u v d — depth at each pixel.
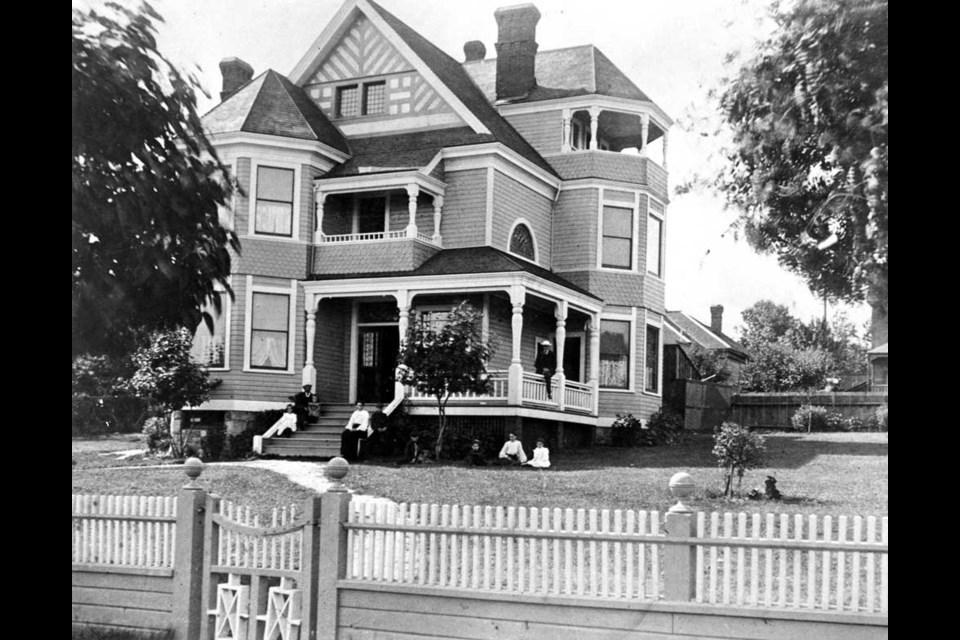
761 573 12.92
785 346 27.97
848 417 25.81
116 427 26.31
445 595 9.72
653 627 8.93
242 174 25.14
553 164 28.41
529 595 9.39
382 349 26.44
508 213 26.23
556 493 17.52
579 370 27.55
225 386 24.45
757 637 8.56
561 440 24.23
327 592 10.19
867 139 12.71
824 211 13.67
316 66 28.64
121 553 11.42
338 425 23.52
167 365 23.09
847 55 12.81
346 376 26.55
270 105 26.27
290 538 10.44
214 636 10.73
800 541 8.52
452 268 23.89
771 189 14.10
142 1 14.48
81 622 11.36
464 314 21.66
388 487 18.05
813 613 8.41
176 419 24.03
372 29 28.02
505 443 21.58
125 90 13.90
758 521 8.73
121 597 11.19
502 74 29.39
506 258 24.27
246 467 20.64
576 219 28.06
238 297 24.70
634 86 28.09
